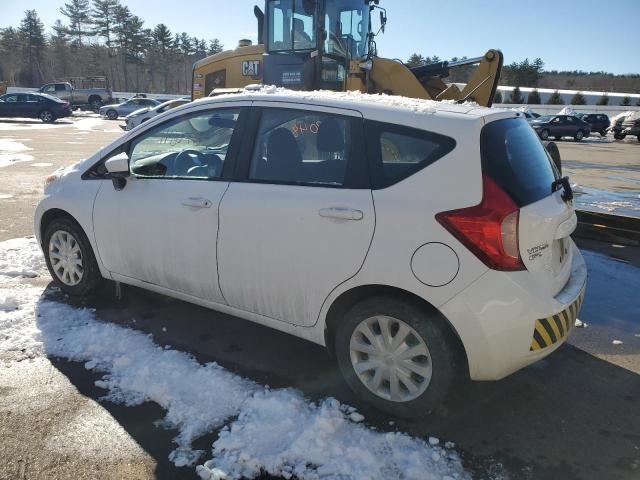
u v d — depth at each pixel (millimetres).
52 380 3105
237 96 3451
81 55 89250
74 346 3492
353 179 2859
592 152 23406
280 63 8867
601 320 4297
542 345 2602
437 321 2652
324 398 3006
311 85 8570
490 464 2533
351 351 2902
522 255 2564
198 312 4152
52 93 40500
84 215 4012
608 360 3623
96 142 18734
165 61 93125
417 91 8906
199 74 11375
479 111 2898
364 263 2746
